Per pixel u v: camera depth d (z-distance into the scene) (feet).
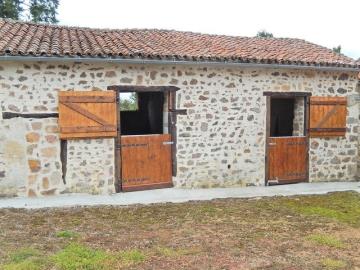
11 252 17.58
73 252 17.63
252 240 20.20
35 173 26.81
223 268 16.67
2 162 26.16
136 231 21.13
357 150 35.12
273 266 17.02
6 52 24.50
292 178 33.27
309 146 33.58
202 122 30.35
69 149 27.32
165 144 29.81
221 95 30.63
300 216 24.62
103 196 27.81
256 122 31.73
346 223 23.43
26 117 26.35
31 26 32.48
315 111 33.32
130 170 29.01
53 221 22.40
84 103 27.30
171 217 23.79
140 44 30.32
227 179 31.35
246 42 36.35
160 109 35.04
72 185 27.61
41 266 16.26
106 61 27.04
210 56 28.99
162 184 29.94
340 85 34.01
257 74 31.45
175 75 29.35
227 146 31.12
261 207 26.43
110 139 28.27
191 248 18.85
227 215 24.47
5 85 25.81
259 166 32.14
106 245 18.92
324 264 17.37
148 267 16.56
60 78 26.78
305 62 31.37
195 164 30.45
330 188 32.09
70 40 29.30
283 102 36.73
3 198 26.32
